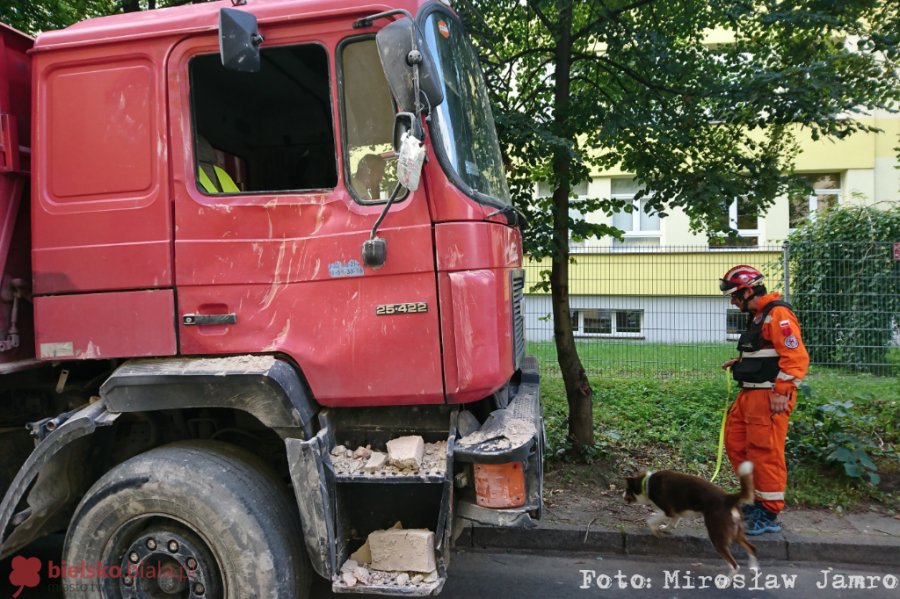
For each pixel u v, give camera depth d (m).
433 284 2.70
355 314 2.75
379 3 2.71
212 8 2.87
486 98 3.63
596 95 5.48
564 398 7.48
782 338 3.96
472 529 4.40
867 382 7.77
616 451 5.68
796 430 5.42
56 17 5.47
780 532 4.20
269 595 2.62
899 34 4.52
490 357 2.72
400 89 2.44
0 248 2.94
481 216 2.77
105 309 2.85
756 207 4.95
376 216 2.72
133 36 2.84
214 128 3.24
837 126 4.64
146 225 2.83
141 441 3.34
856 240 8.73
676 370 8.65
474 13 4.89
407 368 2.72
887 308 8.28
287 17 2.74
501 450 2.63
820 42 4.96
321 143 3.64
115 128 2.86
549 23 5.19
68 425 2.74
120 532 2.74
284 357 2.83
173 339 2.82
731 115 4.77
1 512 2.76
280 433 2.70
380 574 2.69
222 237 2.81
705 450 5.63
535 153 4.76
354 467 2.78
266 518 2.67
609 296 9.68
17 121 3.05
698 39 5.45
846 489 4.79
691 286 9.41
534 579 3.89
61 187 2.89
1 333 2.97
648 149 5.27
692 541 4.14
